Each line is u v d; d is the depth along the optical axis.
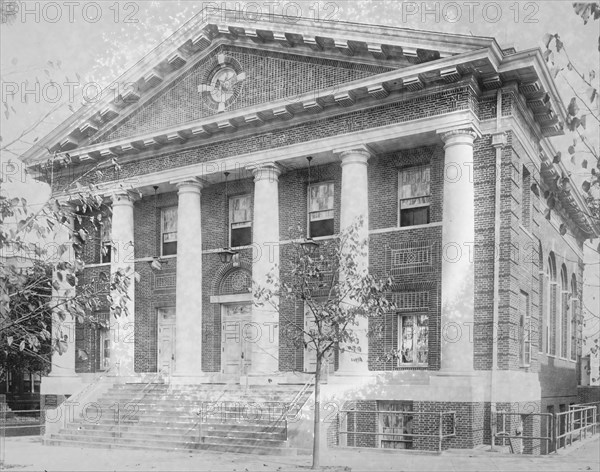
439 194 22.53
